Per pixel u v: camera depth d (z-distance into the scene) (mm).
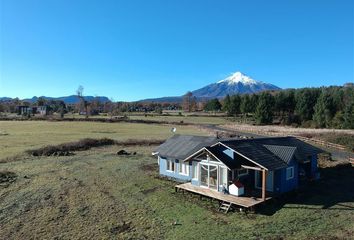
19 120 117938
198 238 21797
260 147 33562
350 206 27656
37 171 42156
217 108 188500
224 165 30641
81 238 22438
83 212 27391
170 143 41312
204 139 39531
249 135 79625
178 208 27984
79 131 86188
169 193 32469
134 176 39656
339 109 116562
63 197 31406
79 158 51469
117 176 39656
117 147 63156
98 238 22375
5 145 61094
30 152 54031
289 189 31859
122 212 27297
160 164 39781
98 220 25625
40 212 27438
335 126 105062
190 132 86625
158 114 166500
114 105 197500
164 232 23062
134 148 62156
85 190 33719
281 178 30734
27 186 35094
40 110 174875
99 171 42281
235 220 24938
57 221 25516
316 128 104750
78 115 156000
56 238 22531
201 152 32719
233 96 160375
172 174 38188
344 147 61906
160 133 83875
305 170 36688
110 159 50594
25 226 24641
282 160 31344
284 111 138375
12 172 41031
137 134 81000
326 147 64562
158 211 27375
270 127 107188
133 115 159250
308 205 28203
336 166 43688
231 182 30750
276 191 30750
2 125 99438
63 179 38125
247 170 32219
